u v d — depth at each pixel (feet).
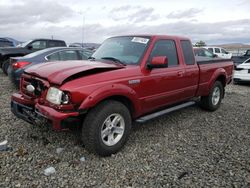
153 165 11.47
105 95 11.37
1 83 29.89
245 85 39.96
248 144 14.16
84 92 10.88
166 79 14.85
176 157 12.31
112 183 10.00
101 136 11.69
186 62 16.98
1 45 58.54
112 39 16.53
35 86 12.18
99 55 15.56
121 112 12.32
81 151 12.50
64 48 27.43
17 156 11.76
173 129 16.25
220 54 66.13
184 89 16.71
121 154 12.46
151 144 13.76
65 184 9.82
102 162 11.59
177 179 10.36
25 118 12.64
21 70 24.27
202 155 12.60
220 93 21.31
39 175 10.34
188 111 20.66
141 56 13.85
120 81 12.16
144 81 13.35
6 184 9.62
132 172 10.82
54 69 11.98
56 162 11.39
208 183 10.12
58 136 14.10
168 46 15.70
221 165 11.60
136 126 16.52
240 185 10.02
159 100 14.76
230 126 17.22
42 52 26.05
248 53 60.95
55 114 10.61
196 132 15.85
